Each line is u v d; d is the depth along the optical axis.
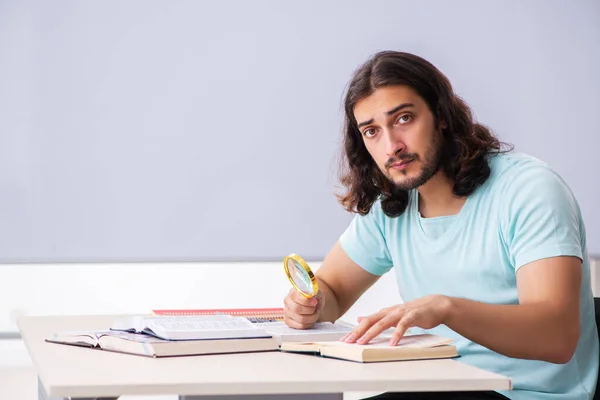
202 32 4.90
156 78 4.90
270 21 4.91
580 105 4.99
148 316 1.97
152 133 4.92
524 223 1.77
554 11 4.95
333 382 1.27
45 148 4.87
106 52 4.88
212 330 1.57
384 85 1.87
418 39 4.94
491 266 1.86
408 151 1.88
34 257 4.89
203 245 4.96
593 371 1.86
